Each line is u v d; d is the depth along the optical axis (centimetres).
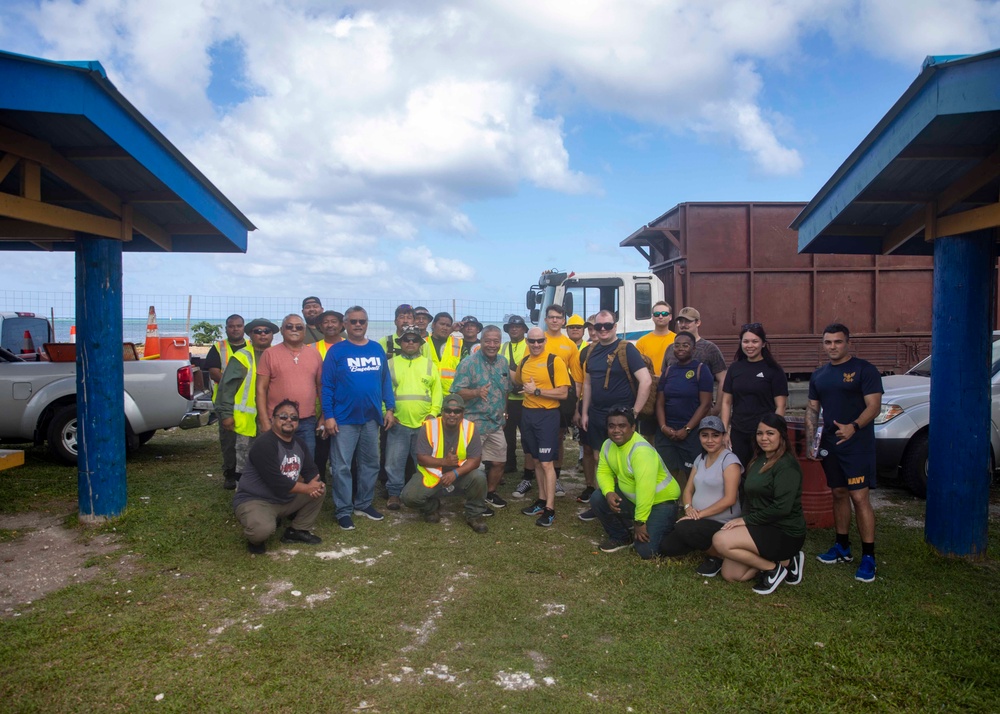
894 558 487
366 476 579
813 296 1024
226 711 295
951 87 369
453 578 450
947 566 471
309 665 334
